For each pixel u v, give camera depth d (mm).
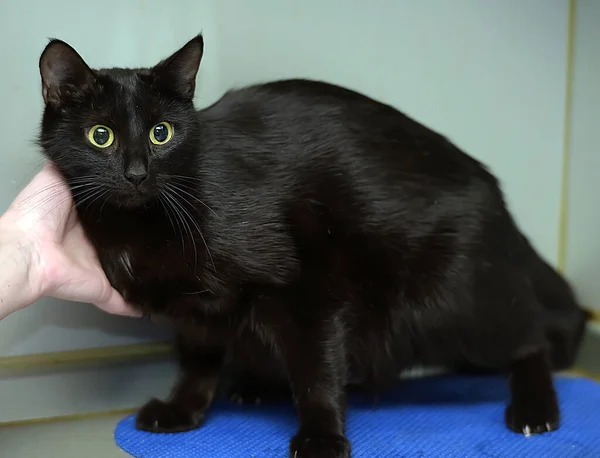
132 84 1177
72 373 1524
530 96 1822
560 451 1185
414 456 1166
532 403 1314
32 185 1196
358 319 1317
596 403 1423
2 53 1424
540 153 1860
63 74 1161
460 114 1774
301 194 1269
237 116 1319
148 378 1584
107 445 1291
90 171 1165
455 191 1363
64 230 1227
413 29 1695
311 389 1213
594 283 1820
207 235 1195
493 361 1433
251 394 1507
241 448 1213
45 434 1365
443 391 1542
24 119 1456
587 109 1808
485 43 1760
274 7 1581
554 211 1896
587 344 1720
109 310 1323
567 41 1820
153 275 1228
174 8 1515
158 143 1195
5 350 1496
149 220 1207
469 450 1188
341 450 1129
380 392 1498
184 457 1181
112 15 1481
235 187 1236
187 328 1330
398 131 1384
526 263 1463
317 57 1629
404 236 1312
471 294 1340
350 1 1634
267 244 1216
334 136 1327
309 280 1233
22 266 1106
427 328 1368
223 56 1560
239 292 1224
